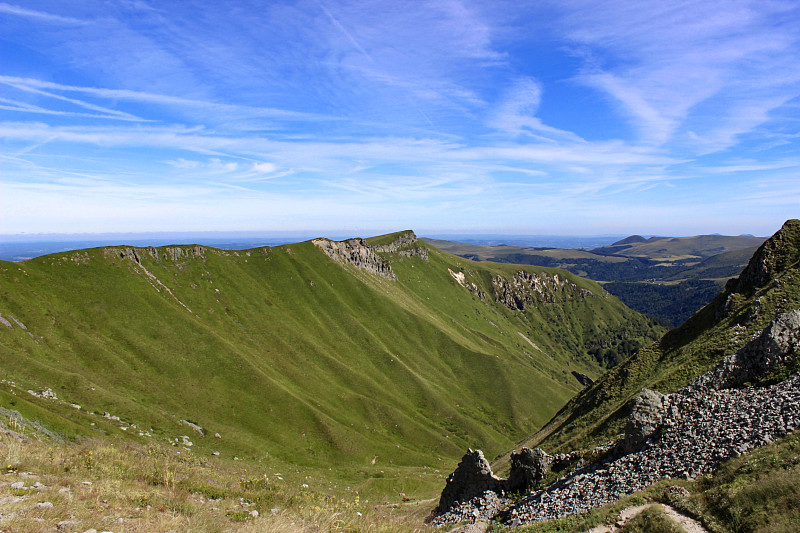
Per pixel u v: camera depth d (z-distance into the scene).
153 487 17.03
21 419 38.34
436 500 47.03
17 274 107.75
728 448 21.91
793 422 21.22
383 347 187.50
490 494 33.94
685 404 29.64
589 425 51.44
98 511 13.29
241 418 105.75
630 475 24.72
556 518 23.42
